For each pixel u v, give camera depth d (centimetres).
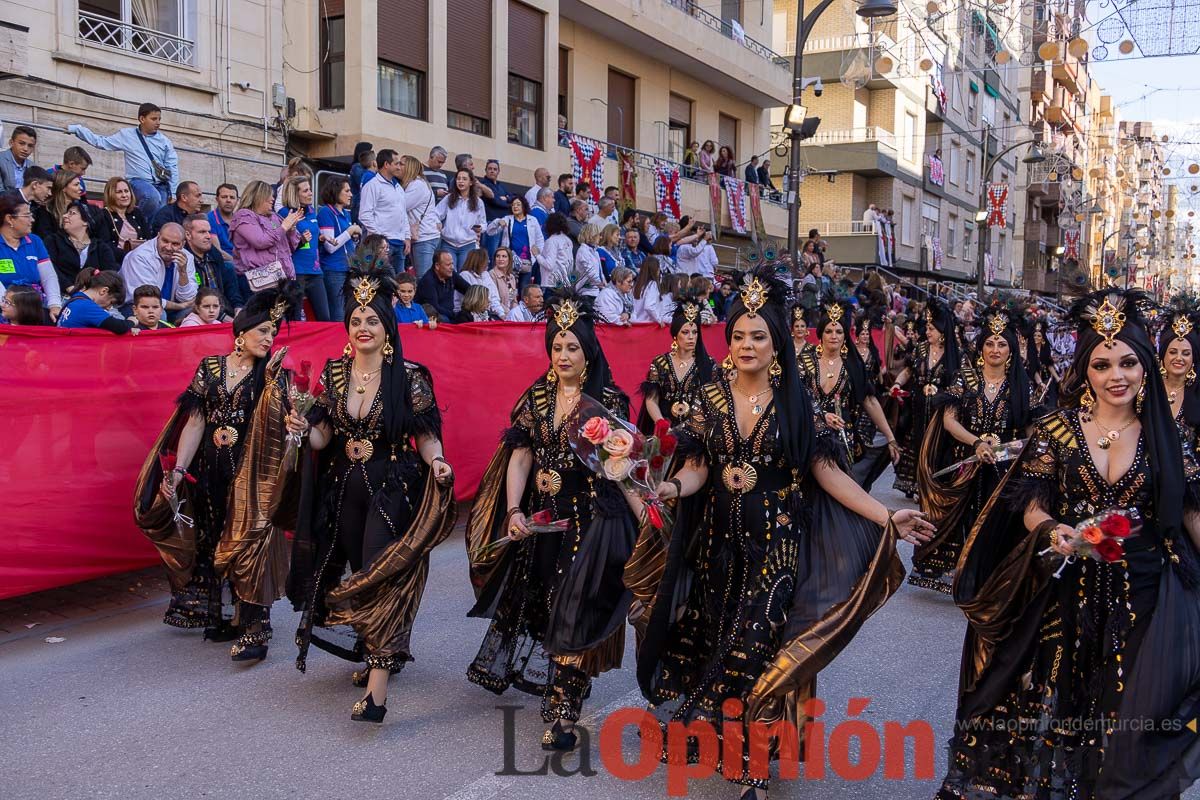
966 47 3281
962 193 4012
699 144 2314
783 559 400
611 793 404
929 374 944
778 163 3155
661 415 762
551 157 1706
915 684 524
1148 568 354
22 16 1027
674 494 399
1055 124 3784
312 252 930
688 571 424
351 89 1335
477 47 1537
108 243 797
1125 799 335
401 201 1046
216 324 696
